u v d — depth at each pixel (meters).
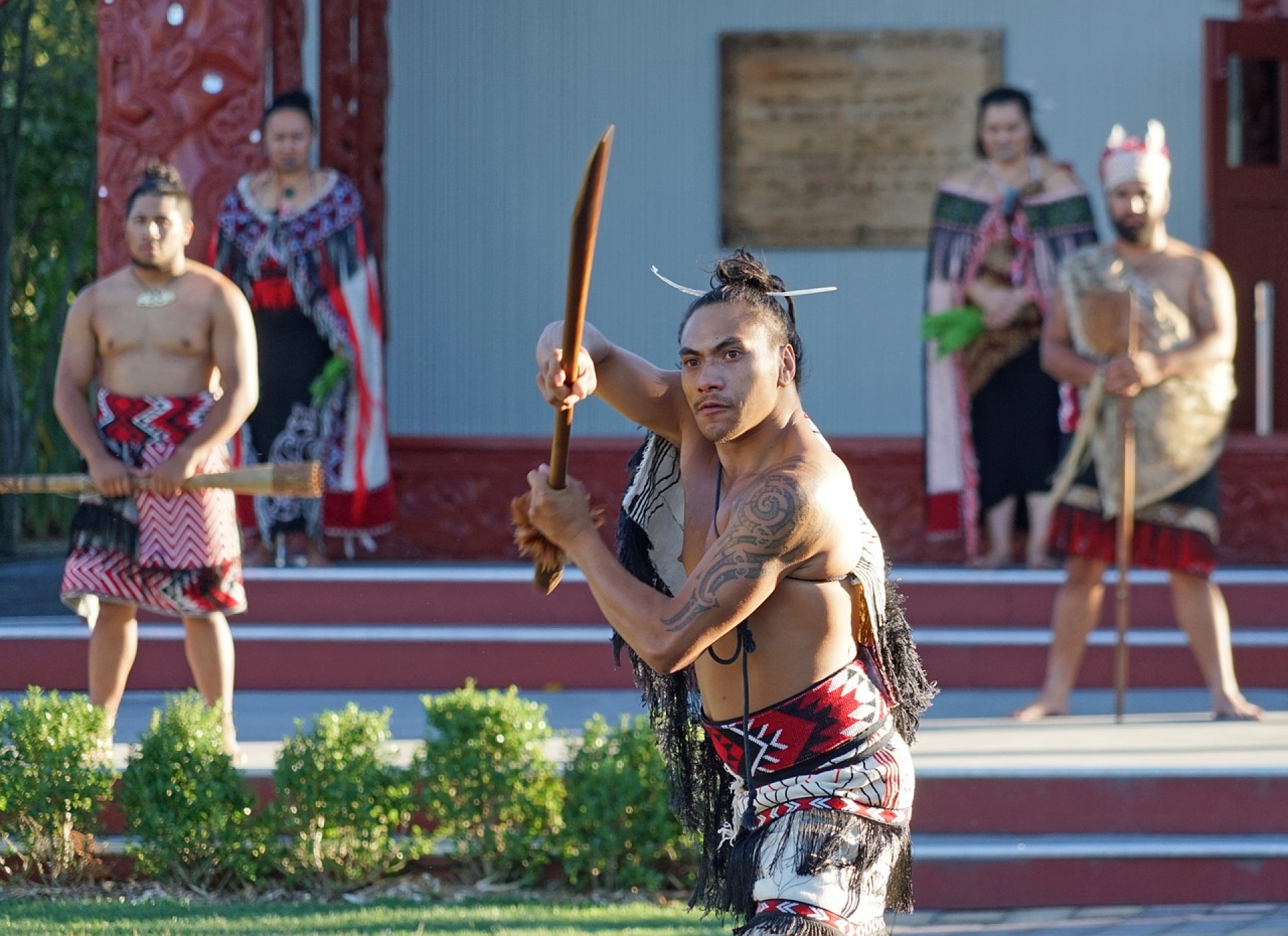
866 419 43.81
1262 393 38.50
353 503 32.56
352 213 32.28
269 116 31.88
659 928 18.73
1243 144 38.97
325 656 29.70
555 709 27.78
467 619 31.41
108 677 22.62
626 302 43.69
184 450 21.67
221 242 32.09
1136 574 31.81
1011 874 21.23
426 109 43.25
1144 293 25.62
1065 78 43.12
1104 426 25.69
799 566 11.91
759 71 43.19
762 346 11.70
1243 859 21.30
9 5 40.91
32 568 40.50
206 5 32.53
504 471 35.50
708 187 43.59
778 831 12.12
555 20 43.28
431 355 43.44
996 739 24.50
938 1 43.19
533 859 21.09
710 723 12.72
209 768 20.73
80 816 20.66
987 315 33.28
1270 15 38.44
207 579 22.05
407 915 19.14
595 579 11.82
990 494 33.62
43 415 46.19
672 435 13.13
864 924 12.00
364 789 20.58
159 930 18.06
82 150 43.75
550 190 43.41
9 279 42.78
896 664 12.72
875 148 43.25
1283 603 31.59
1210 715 26.75
